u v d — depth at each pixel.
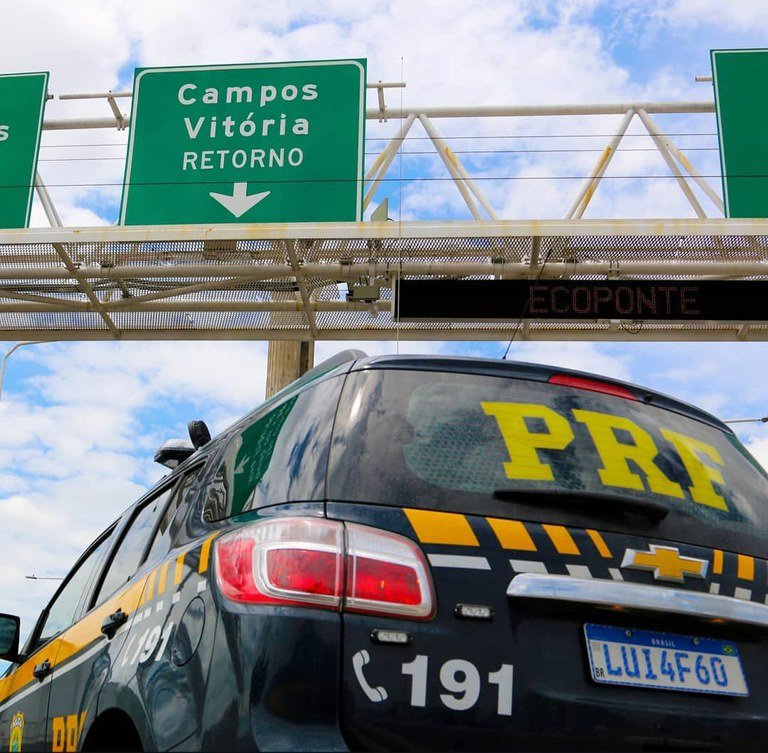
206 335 11.91
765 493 3.16
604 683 2.41
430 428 2.68
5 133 11.59
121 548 4.04
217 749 2.26
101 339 12.17
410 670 2.29
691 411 3.25
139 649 2.90
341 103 11.09
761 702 2.58
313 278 10.89
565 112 11.30
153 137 11.19
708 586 2.67
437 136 11.19
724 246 10.45
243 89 11.23
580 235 10.02
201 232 10.20
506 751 2.29
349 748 2.20
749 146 10.87
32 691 4.13
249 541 2.48
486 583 2.42
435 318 10.59
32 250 10.75
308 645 2.27
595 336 11.50
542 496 2.59
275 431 2.89
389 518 2.46
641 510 2.69
